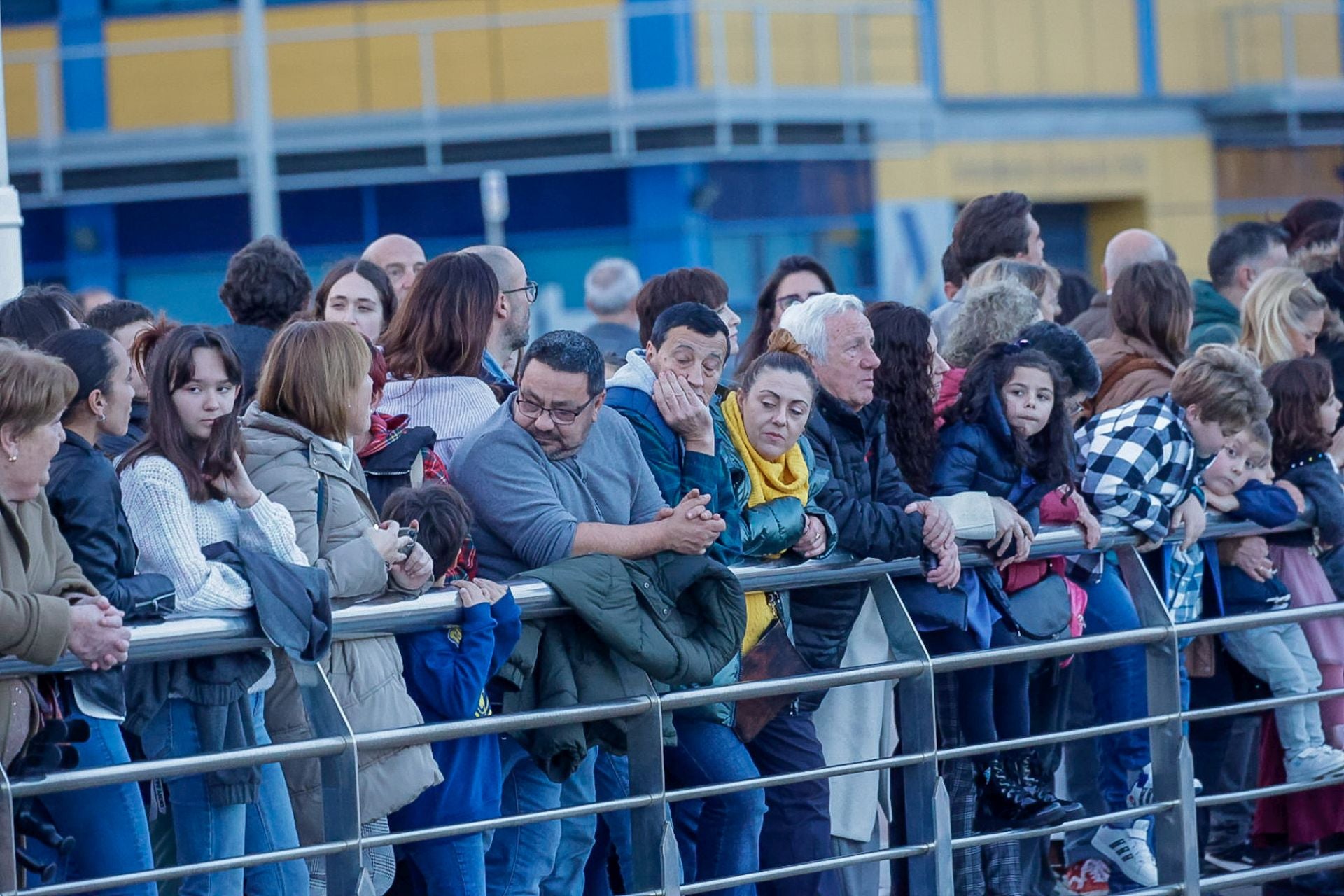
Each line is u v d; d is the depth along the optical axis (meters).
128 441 11.60
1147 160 55.34
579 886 10.91
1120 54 54.97
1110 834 13.20
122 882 8.49
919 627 11.73
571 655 10.19
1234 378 12.72
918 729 11.25
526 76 48.84
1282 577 13.77
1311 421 13.59
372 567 9.38
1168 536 12.72
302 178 49.12
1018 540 11.71
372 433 10.75
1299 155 57.25
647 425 11.02
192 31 49.22
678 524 10.19
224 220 49.84
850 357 11.54
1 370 8.44
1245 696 14.11
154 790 9.73
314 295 15.70
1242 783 14.94
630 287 19.91
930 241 52.09
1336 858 13.10
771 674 11.10
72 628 8.36
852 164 51.00
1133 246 17.23
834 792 11.69
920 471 11.99
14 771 8.51
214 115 49.12
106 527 8.86
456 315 11.72
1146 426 12.50
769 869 10.66
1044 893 13.41
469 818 9.93
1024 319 13.44
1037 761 12.55
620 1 48.47
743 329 49.47
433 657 9.73
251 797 9.34
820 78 49.34
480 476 10.33
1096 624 13.12
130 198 49.16
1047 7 53.97
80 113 49.06
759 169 49.59
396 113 48.75
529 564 10.23
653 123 47.88
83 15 49.06
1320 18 56.22
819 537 10.97
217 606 9.05
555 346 10.28
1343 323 16.28
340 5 49.00
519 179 49.44
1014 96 53.50
